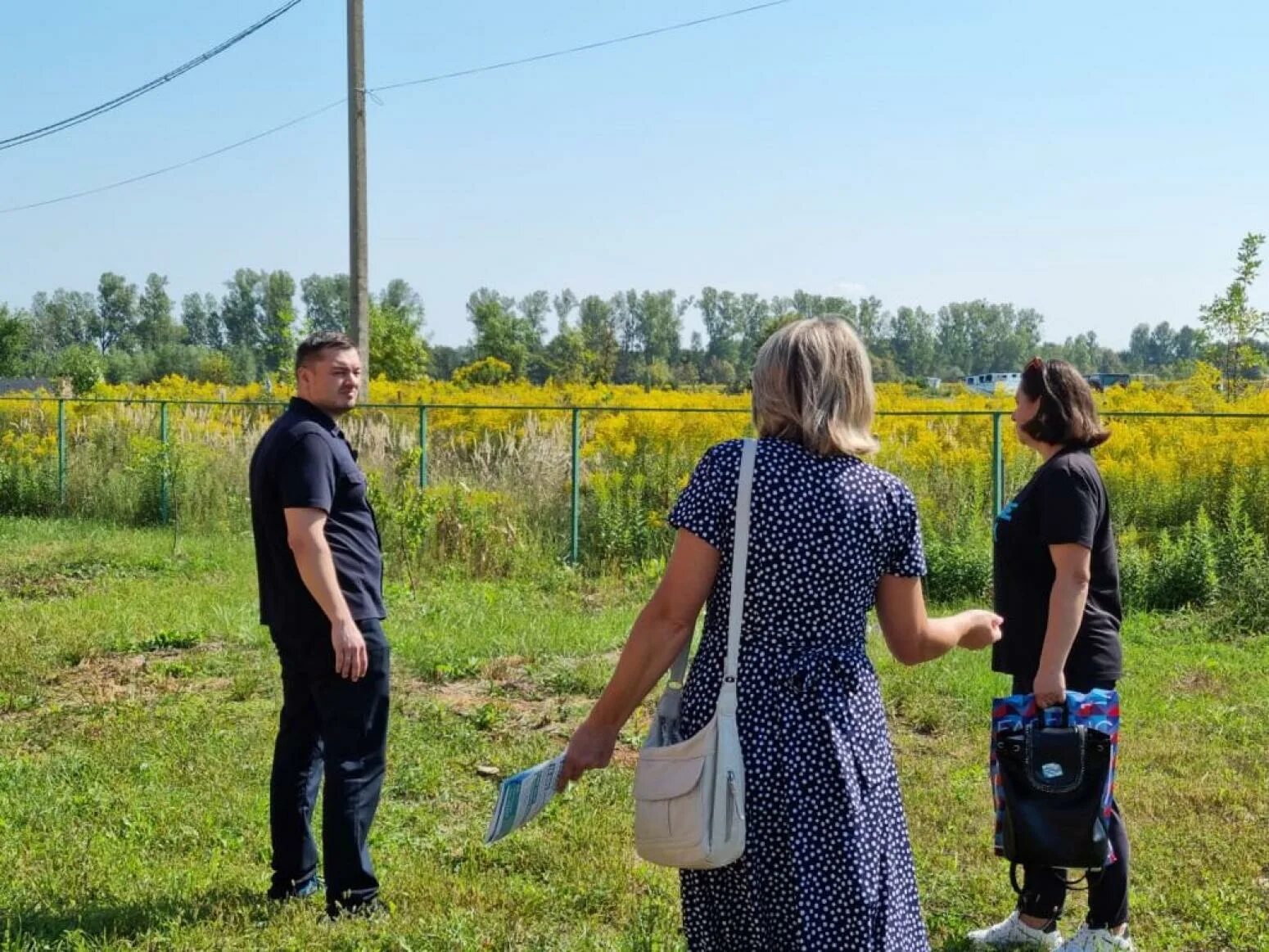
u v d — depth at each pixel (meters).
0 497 18.36
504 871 5.07
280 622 4.53
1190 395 21.12
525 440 15.73
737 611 2.79
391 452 16.11
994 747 4.05
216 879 4.91
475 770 6.55
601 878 4.93
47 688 8.27
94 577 12.84
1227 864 5.20
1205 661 9.12
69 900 4.64
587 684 8.38
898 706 7.88
